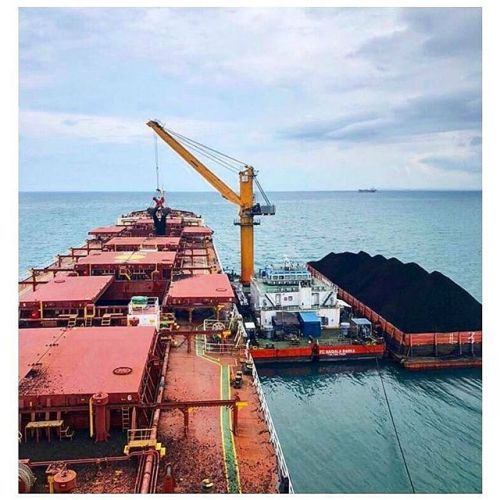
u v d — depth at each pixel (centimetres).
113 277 5275
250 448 2552
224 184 7831
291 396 4831
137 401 2452
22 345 3016
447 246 15700
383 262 7844
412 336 5569
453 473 3588
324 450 3862
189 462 2405
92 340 3127
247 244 7900
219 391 3194
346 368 5503
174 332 3759
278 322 5753
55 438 2423
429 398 4794
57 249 14125
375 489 3391
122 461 2267
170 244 7038
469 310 5925
